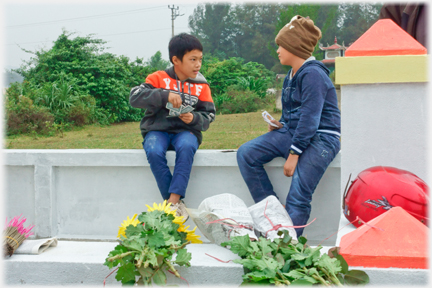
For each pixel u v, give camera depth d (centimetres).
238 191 282
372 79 220
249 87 2486
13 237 159
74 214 298
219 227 173
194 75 277
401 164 222
